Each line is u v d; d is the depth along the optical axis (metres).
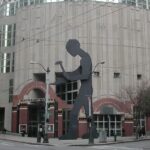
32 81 62.91
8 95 71.81
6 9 76.12
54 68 63.31
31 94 62.88
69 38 63.94
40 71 64.00
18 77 66.25
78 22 64.25
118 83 63.56
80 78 52.06
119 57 64.44
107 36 64.44
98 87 62.41
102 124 61.66
